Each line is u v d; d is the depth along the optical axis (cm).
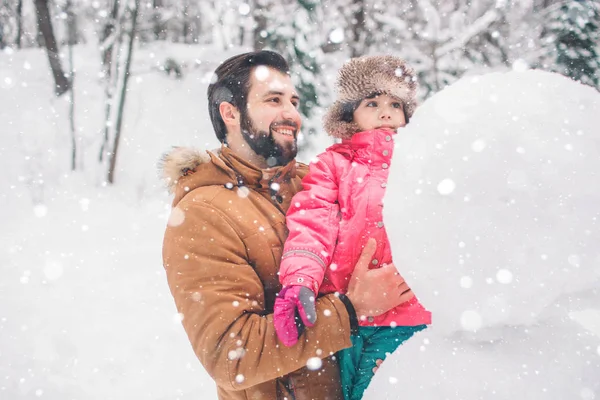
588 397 106
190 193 161
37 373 411
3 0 1741
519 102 112
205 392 388
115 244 821
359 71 181
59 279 655
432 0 1294
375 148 166
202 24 1972
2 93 1366
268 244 154
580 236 103
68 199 1047
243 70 165
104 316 538
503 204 106
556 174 105
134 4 1223
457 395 112
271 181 169
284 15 985
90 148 1245
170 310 559
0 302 571
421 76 1062
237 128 167
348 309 138
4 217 950
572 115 109
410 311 144
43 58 1541
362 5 1252
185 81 1527
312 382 150
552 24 749
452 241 109
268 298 155
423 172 115
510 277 103
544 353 111
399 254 117
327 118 193
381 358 146
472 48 1172
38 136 1256
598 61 712
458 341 117
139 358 442
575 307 110
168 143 1311
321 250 147
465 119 114
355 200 156
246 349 134
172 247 151
